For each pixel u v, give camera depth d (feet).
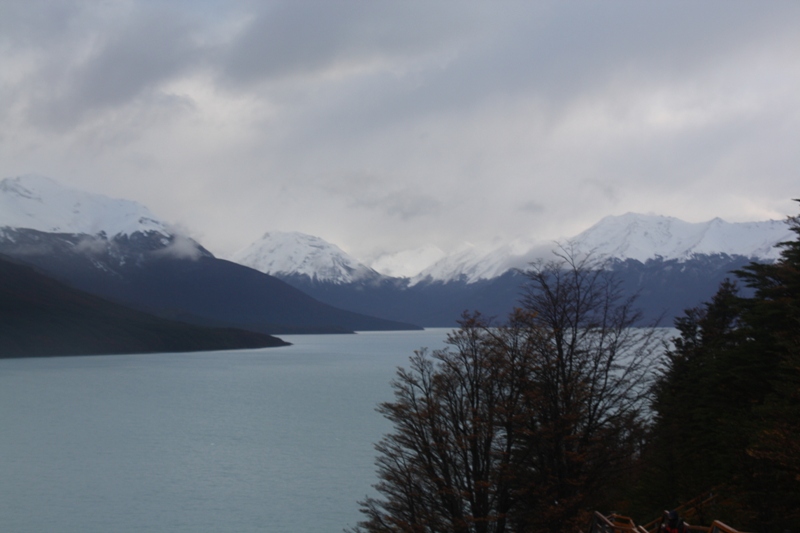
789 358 98.94
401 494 143.54
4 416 356.59
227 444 271.90
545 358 108.78
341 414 350.64
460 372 119.34
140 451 260.01
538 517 103.60
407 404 124.16
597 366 109.50
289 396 433.89
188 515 179.22
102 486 208.54
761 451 84.79
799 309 104.06
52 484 211.20
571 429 104.99
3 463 239.91
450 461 117.91
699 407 128.26
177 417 348.38
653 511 123.24
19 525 171.73
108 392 467.93
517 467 110.22
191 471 226.17
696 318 175.94
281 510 182.29
